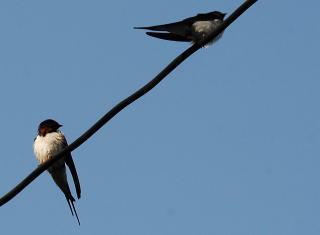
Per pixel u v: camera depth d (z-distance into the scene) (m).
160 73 8.59
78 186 14.40
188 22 11.62
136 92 8.55
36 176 9.05
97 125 8.69
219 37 11.88
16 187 9.02
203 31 11.46
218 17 11.92
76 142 8.84
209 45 11.89
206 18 11.84
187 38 11.73
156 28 11.34
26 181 8.99
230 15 8.36
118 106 8.56
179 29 11.59
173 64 8.55
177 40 11.72
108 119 8.67
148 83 8.57
